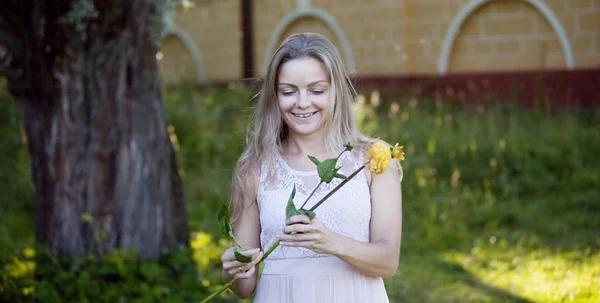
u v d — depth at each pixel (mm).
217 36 11844
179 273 4484
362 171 2430
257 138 2492
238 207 2500
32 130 4469
